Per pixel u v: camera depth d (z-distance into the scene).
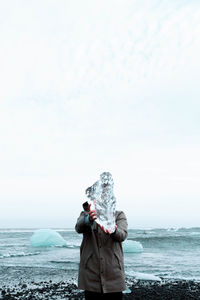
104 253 2.75
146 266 12.58
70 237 42.56
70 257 15.55
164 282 9.05
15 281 9.02
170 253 19.05
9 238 39.38
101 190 2.74
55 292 7.53
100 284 2.68
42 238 23.36
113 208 2.72
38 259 14.66
